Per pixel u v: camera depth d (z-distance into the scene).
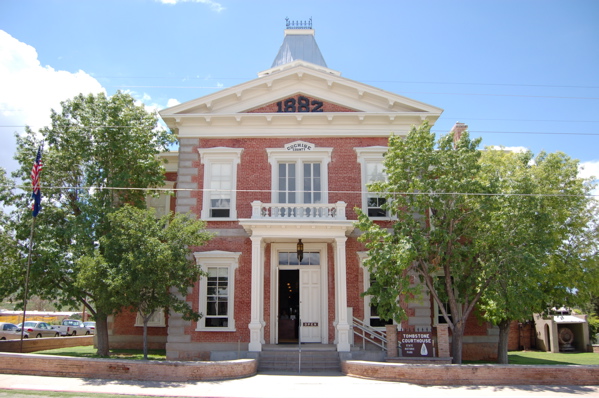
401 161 20.56
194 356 22.50
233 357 21.94
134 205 23.92
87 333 45.19
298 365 20.28
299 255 23.02
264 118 24.59
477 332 24.08
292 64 35.12
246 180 24.36
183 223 20.44
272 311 23.19
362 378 17.92
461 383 16.69
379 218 23.62
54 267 21.22
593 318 35.41
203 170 24.50
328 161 24.42
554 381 16.69
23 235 22.30
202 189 24.31
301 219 21.72
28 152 23.58
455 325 19.91
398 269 18.88
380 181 22.59
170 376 17.06
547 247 19.91
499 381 16.73
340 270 21.56
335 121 24.61
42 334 40.91
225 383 16.73
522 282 19.02
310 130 24.64
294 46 38.41
